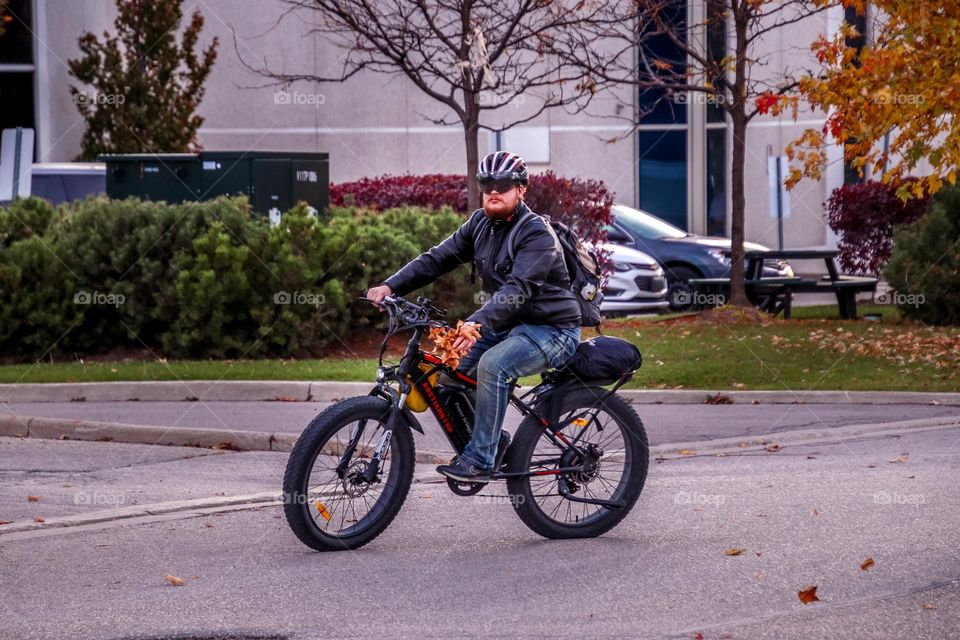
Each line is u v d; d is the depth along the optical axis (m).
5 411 22.61
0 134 52.56
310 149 60.06
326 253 30.03
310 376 25.12
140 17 49.72
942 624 11.02
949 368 26.27
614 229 43.38
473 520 15.49
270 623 11.20
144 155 34.81
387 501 14.03
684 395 24.45
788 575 12.61
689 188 60.66
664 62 35.84
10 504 16.28
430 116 59.84
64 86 53.12
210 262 28.89
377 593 12.14
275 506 16.33
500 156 13.75
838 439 20.94
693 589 12.18
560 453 14.41
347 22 32.88
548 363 13.94
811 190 56.00
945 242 33.84
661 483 17.53
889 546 13.62
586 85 34.94
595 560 13.38
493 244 13.90
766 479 17.61
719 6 36.25
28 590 12.34
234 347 29.38
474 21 33.25
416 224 33.50
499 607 11.65
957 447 19.77
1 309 29.02
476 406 13.71
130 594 12.15
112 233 29.41
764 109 30.69
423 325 13.53
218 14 59.22
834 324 32.84
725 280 36.38
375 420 13.95
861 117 27.28
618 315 40.00
